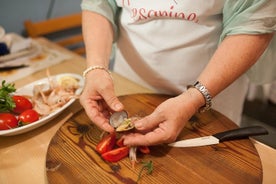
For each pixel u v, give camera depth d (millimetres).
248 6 542
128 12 687
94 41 653
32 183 499
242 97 803
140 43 706
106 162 511
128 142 517
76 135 572
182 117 513
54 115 625
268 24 524
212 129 590
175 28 637
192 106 522
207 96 530
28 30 1186
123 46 755
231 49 530
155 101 673
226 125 601
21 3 1248
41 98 689
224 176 484
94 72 598
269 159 547
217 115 629
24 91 706
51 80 735
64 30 1425
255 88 1462
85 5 701
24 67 869
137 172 493
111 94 565
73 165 504
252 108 1485
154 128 524
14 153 565
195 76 689
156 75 723
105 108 594
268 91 1452
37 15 1329
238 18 548
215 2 582
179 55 667
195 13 597
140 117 597
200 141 553
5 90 616
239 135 559
